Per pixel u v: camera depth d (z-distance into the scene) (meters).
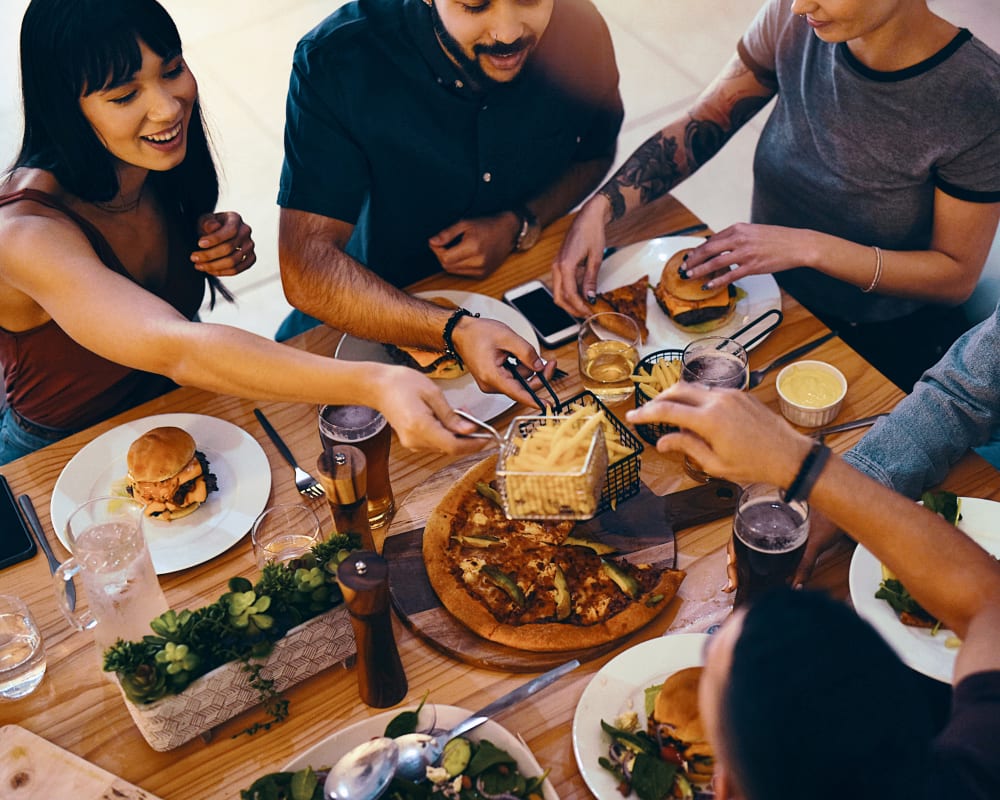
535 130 2.51
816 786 0.82
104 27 1.79
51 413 2.31
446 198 2.54
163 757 1.47
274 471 1.90
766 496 1.49
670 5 5.37
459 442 1.43
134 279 2.26
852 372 2.01
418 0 2.22
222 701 1.45
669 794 1.33
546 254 2.38
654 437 1.86
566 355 2.10
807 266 2.19
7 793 1.41
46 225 1.90
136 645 1.41
